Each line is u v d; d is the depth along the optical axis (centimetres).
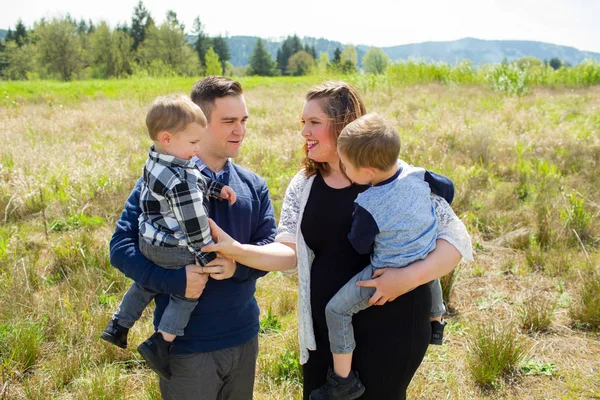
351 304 201
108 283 461
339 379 205
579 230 569
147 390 320
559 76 2353
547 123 1201
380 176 197
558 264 497
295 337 384
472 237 574
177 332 201
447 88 2102
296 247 224
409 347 206
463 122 1134
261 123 1238
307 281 221
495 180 778
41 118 1281
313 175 227
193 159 219
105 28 6397
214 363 211
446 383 339
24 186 656
